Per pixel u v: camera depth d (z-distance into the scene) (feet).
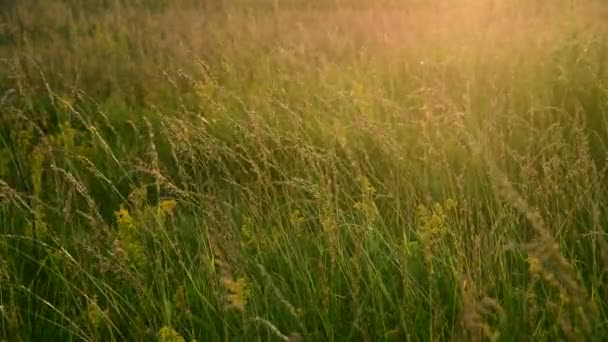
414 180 15.03
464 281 10.55
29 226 13.46
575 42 22.21
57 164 17.97
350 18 39.50
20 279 12.32
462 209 12.46
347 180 16.10
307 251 12.84
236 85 25.96
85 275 12.09
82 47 34.37
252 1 47.96
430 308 10.43
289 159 17.16
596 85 19.11
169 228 14.40
